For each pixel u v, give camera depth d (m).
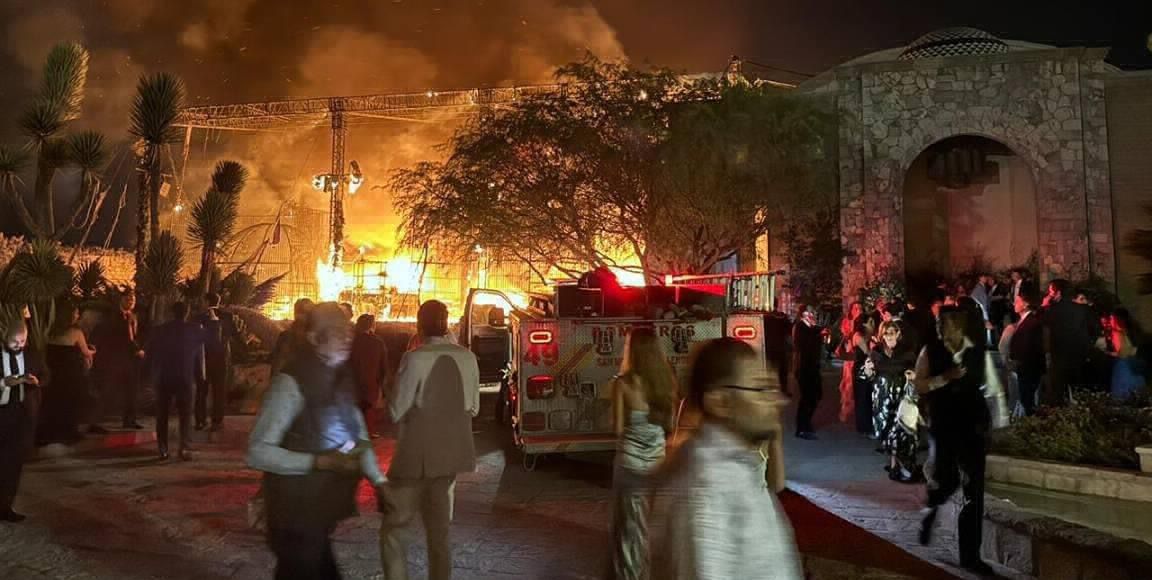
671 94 17.97
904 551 6.09
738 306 11.02
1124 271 21.70
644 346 4.91
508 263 20.94
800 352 10.93
